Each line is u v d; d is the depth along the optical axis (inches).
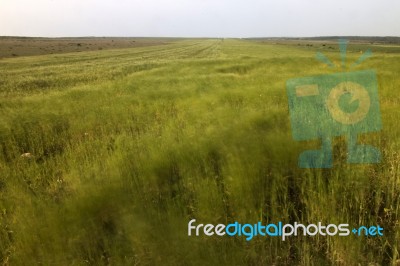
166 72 738.2
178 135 208.8
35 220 124.0
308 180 142.1
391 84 375.6
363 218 121.1
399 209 125.9
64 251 110.3
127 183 149.5
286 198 139.3
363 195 130.6
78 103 372.8
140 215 123.5
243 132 174.1
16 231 122.2
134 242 109.0
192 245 106.6
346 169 144.9
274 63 880.9
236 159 147.3
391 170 143.8
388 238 115.3
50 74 898.1
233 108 263.7
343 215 122.0
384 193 139.3
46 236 115.1
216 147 171.8
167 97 399.9
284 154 150.1
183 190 148.9
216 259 103.4
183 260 102.0
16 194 149.5
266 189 138.9
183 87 459.2
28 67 1230.9
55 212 125.6
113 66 1036.5
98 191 133.1
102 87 499.8
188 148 173.0
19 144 262.2
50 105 360.2
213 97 341.7
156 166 160.9
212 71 762.2
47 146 259.4
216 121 213.8
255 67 823.1
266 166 148.1
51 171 201.0
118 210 126.0
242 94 361.7
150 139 206.4
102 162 182.1
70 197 139.3
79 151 217.8
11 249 117.0
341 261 107.1
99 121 299.3
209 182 143.8
